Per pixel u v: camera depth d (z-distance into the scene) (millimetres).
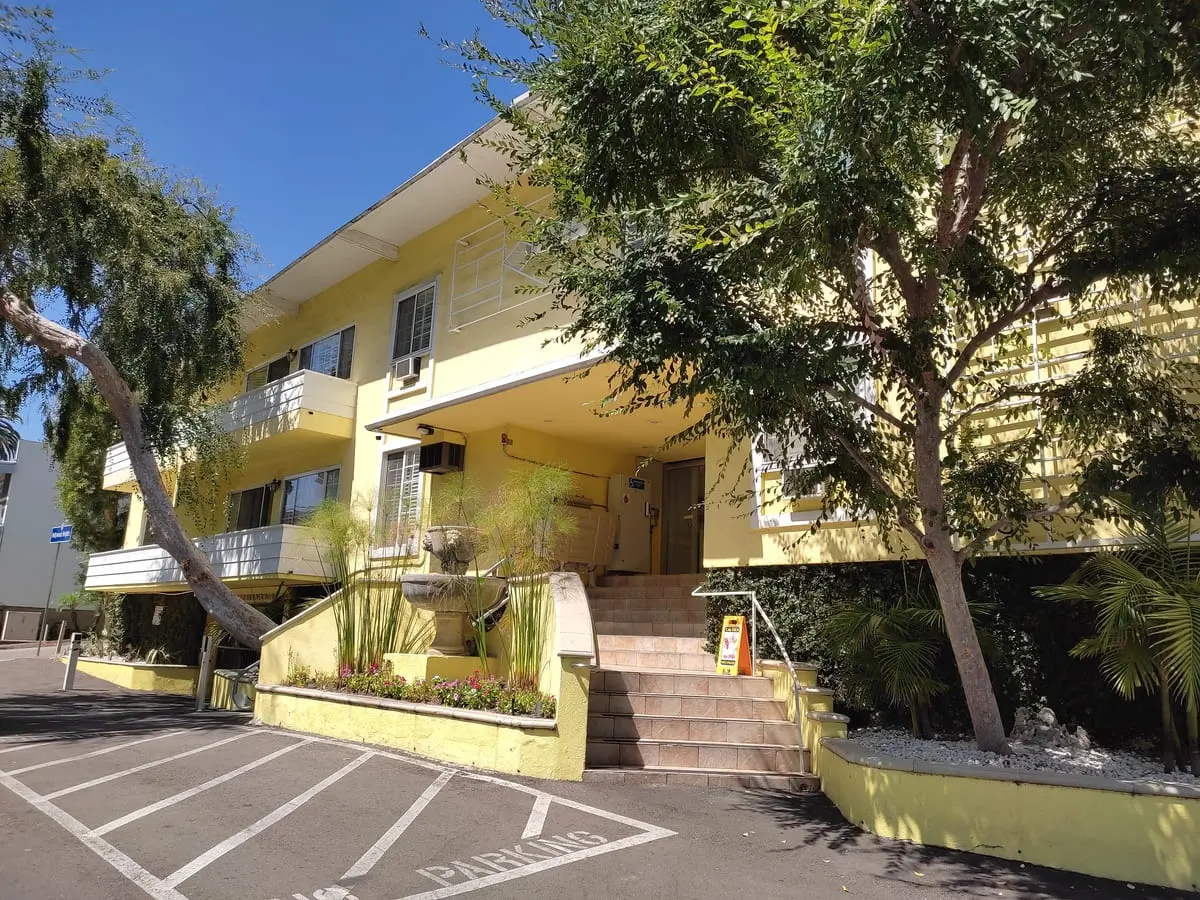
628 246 6668
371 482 16594
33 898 4586
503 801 6777
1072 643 7484
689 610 11547
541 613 8977
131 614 24016
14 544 37375
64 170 12984
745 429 6680
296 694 10625
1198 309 7379
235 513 21250
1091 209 6656
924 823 6012
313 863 5270
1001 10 5008
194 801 6750
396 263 17156
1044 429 7281
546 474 10297
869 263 9336
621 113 6422
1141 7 5148
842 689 8812
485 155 13180
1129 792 5422
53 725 11273
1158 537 6316
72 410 16109
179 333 14531
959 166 6734
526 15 6625
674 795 7211
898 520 7164
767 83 6031
